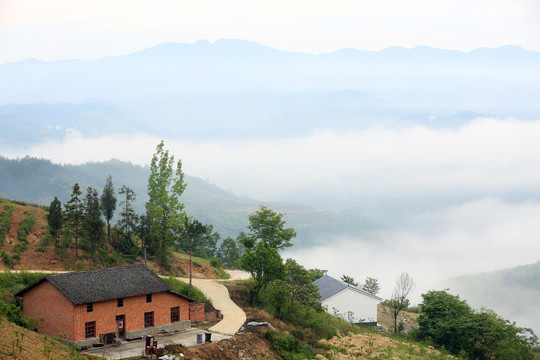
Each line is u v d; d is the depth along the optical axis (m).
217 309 55.81
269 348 46.88
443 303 64.75
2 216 67.00
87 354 38.47
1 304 42.03
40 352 32.72
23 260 59.88
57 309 42.97
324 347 51.88
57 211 64.12
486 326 59.41
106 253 68.88
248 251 64.12
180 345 41.22
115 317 44.50
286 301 58.41
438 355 55.81
